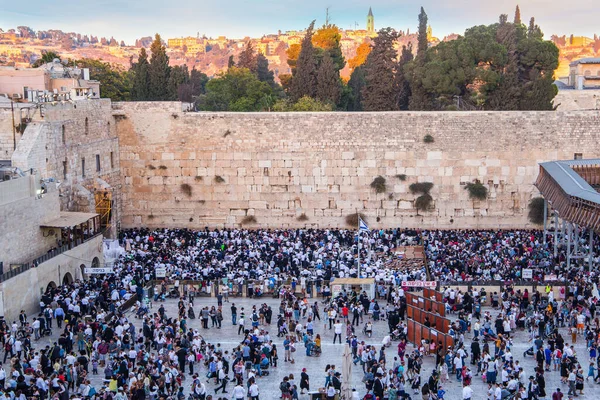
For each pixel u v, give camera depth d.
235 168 83.50
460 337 47.12
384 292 59.66
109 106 81.56
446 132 82.69
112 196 76.12
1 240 55.66
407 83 113.19
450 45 100.69
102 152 78.88
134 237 78.12
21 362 44.41
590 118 82.38
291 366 46.47
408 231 80.31
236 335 51.81
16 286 53.09
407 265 67.56
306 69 113.56
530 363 46.62
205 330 52.97
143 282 60.66
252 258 67.62
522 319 52.66
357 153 83.00
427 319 49.00
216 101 115.62
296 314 54.06
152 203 84.06
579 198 60.06
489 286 59.09
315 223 83.94
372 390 41.00
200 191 83.88
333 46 143.00
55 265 58.81
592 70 138.62
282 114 82.75
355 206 83.75
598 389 42.72
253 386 39.41
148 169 83.69
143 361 42.69
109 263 67.62
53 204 63.78
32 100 76.38
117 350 45.03
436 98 103.62
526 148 82.81
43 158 65.31
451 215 83.62
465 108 102.25
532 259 67.19
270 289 61.44
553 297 56.12
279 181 83.56
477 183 83.25
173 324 48.38
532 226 83.38
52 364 42.94
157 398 38.62
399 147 82.88
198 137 83.12
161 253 70.38
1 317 48.94
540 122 82.56
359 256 64.38
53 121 68.38
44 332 50.00
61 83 91.50
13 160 62.19
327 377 40.31
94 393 38.59
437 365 44.12
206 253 69.38
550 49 99.75
